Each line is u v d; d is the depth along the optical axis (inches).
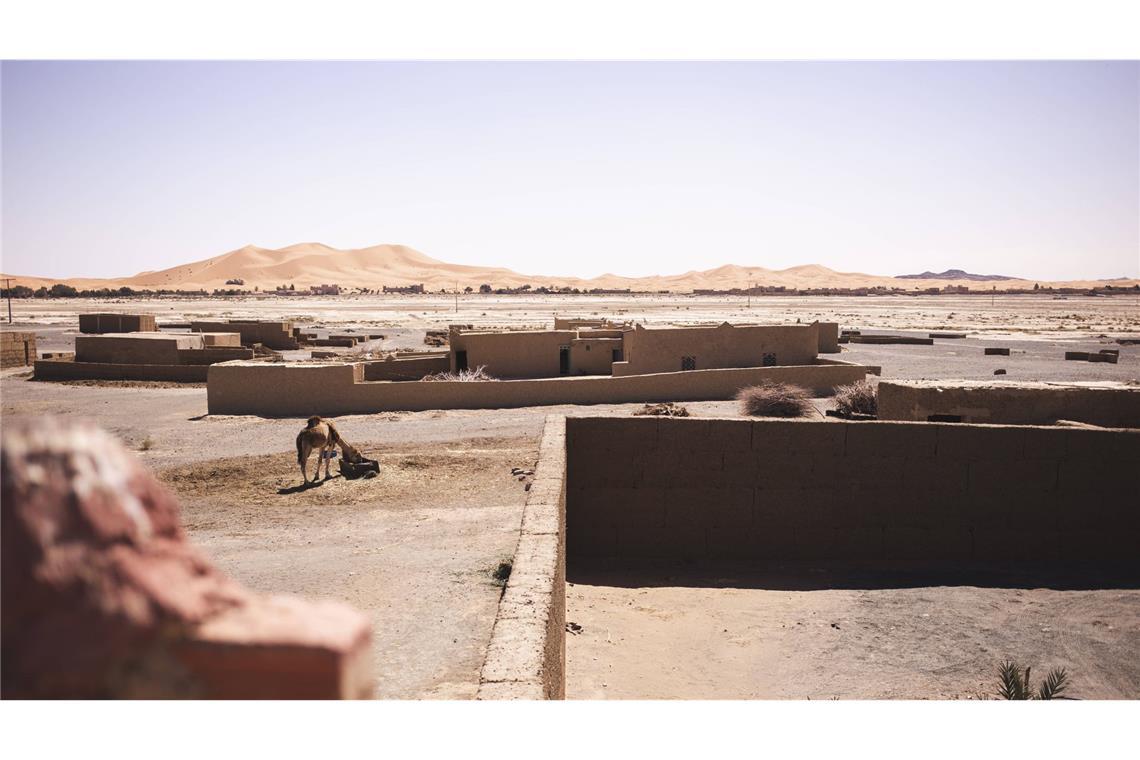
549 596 233.5
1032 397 632.4
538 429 949.2
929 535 511.2
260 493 653.9
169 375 1581.0
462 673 299.6
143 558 45.6
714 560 523.5
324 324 3543.3
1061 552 505.4
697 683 349.7
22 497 41.4
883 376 1583.4
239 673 44.7
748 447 518.0
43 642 41.6
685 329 1512.1
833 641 397.1
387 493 641.6
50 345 2234.3
